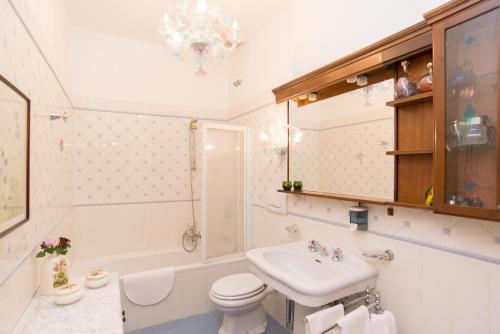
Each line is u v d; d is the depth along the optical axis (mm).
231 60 3426
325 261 1776
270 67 2641
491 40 1010
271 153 2572
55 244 1442
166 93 3252
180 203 3309
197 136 3396
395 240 1525
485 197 1027
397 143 1503
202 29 1653
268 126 2635
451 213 1085
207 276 2607
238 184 2957
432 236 1363
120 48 3037
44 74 1572
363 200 1608
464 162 1083
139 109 3117
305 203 2170
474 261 1212
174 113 3287
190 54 3373
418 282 1418
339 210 1879
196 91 3406
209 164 2783
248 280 2291
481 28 1031
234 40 1843
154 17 2666
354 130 1764
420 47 1353
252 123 2916
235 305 2037
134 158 3094
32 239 1311
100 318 1212
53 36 1841
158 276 2404
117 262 2902
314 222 2082
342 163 1840
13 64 1068
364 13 1769
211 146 2799
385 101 1589
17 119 1087
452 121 1107
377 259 1622
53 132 1793
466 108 1086
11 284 1048
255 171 2846
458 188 1097
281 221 2447
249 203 2918
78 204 2859
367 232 1680
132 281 2309
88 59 2895
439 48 1116
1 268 944
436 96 1124
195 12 1655
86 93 2887
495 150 1008
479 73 1047
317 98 2049
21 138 1135
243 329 2217
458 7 1053
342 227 1854
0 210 917
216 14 1724
